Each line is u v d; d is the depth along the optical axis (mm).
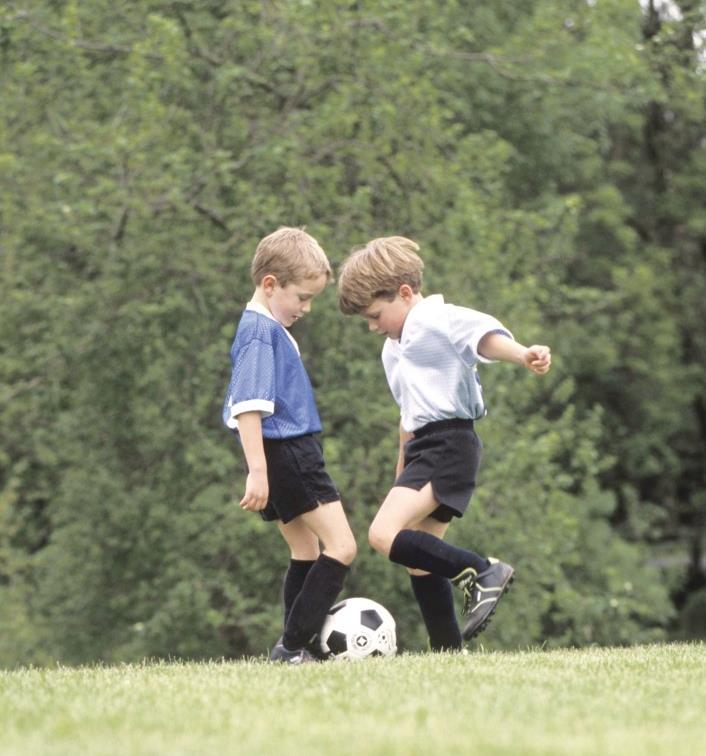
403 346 20016
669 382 76188
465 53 55469
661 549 90625
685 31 62469
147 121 47969
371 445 48000
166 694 15141
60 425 53781
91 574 53656
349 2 48938
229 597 47219
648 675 16891
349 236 48375
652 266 76562
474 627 19703
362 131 49938
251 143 50219
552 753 11266
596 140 74688
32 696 15336
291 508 19594
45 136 47781
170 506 50938
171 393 49625
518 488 49844
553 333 67375
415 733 12305
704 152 78625
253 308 19656
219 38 50438
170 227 48469
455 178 50281
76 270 52875
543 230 59625
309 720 13148
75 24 48812
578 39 61094
